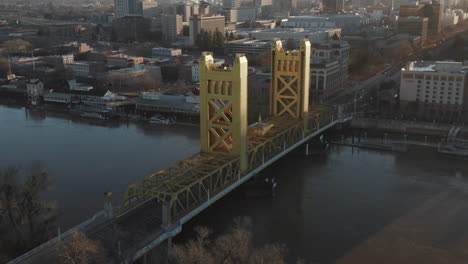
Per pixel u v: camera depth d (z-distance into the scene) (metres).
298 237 138.62
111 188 173.38
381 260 126.69
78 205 158.50
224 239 109.25
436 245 133.50
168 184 135.12
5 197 133.88
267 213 153.25
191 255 104.06
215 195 140.38
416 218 149.00
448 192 168.25
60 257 103.88
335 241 136.25
